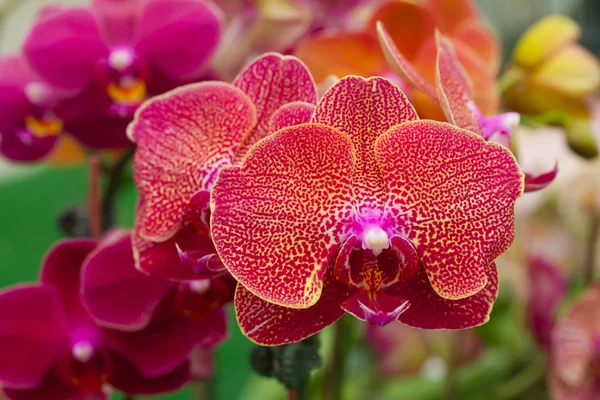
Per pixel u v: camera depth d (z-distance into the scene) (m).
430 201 0.38
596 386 0.58
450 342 0.66
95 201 0.48
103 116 0.50
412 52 0.47
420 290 0.38
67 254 0.46
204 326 0.43
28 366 0.47
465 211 0.37
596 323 0.58
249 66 0.39
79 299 0.46
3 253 1.10
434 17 0.46
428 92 0.39
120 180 0.51
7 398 0.47
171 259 0.39
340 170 0.37
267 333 0.37
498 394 0.65
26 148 0.53
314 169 0.37
